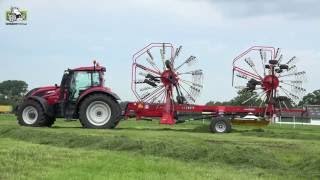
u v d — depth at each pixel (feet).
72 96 73.00
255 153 41.86
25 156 39.45
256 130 74.13
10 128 62.69
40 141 52.39
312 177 34.27
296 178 33.78
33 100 72.54
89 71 73.51
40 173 32.27
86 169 34.06
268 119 79.61
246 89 81.35
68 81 72.95
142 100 77.56
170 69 78.13
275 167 38.22
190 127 82.28
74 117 72.74
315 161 38.42
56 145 49.90
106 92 71.36
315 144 49.44
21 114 72.69
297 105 80.48
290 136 63.16
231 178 32.37
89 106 71.10
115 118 71.20
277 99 80.28
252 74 81.20
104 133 57.52
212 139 53.52
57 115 73.10
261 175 34.35
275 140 55.01
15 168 33.94
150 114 77.30
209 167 37.06
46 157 39.17
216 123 72.38
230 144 47.73
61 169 33.91
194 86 78.79
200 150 42.65
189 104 78.13
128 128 74.28
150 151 43.80
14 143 49.78
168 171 34.17
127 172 33.32
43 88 74.54
